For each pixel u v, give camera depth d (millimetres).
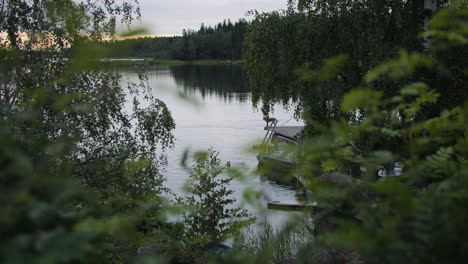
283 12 13547
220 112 44625
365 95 1099
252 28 13609
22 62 2822
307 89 9828
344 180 1231
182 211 1166
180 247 4484
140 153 9141
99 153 6504
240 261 1228
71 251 806
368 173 1228
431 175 1228
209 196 6008
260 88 13930
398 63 1072
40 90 1394
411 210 1034
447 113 1257
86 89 3760
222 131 35219
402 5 10625
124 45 1174
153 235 3250
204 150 1197
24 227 869
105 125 7938
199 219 5520
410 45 10352
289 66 12727
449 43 1164
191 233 5145
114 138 8797
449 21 1144
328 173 1279
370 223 1065
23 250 782
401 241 997
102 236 1066
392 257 985
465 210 1031
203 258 3906
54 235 822
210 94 59594
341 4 11648
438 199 1045
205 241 5098
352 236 993
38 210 859
